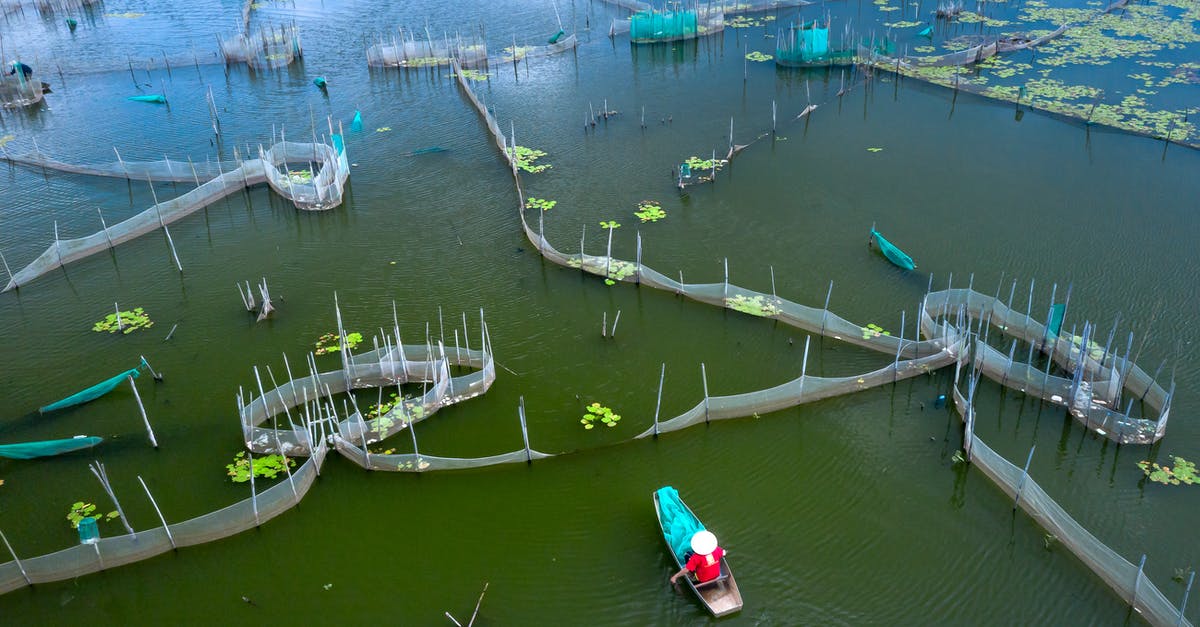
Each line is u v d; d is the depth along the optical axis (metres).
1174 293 24.34
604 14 54.19
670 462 19.61
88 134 38.66
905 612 16.09
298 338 24.08
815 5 53.50
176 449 20.23
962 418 20.31
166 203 30.38
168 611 16.52
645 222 29.42
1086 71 41.31
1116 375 20.12
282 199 32.16
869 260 26.66
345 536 17.97
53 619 16.44
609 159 34.31
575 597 16.53
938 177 31.66
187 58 47.09
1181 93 38.12
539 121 38.34
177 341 24.11
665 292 25.58
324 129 38.41
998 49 44.53
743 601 16.28
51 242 29.67
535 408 21.28
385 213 30.88
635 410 21.14
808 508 18.38
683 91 41.34
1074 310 23.83
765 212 29.75
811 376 21.91
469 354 22.47
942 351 22.05
